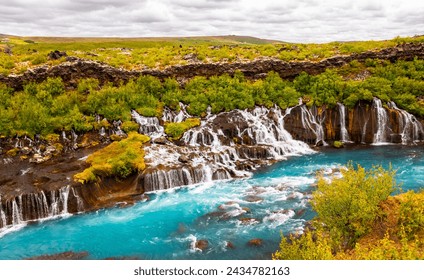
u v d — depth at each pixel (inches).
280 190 1346.0
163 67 2172.7
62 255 988.6
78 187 1272.1
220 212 1190.9
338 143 1889.8
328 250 641.6
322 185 892.6
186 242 1027.3
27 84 1908.2
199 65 2193.7
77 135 1724.9
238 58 2300.7
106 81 2063.2
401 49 2284.7
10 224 1167.6
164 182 1408.7
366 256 630.5
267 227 1082.7
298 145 1878.7
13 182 1300.4
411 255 615.2
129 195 1350.9
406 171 1477.6
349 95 1991.9
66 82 1989.4
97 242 1049.5
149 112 1876.2
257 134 1849.2
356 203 828.6
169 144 1695.4
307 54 2320.4
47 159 1524.4
